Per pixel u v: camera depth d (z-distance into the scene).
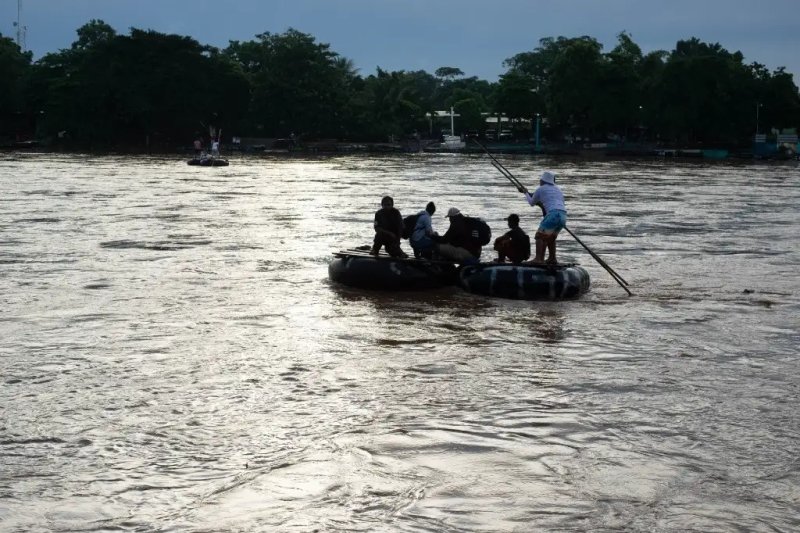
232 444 7.80
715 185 49.72
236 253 19.81
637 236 24.66
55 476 7.09
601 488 6.95
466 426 8.32
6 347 11.10
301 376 9.94
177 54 110.88
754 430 8.32
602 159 93.62
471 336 12.04
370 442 7.87
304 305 13.99
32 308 13.53
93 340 11.52
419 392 9.38
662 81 105.94
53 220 26.47
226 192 39.72
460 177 56.44
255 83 119.31
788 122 106.81
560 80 112.75
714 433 8.23
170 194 37.97
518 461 7.48
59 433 8.04
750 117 105.25
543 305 14.28
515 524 6.32
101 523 6.29
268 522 6.32
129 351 10.96
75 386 9.46
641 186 48.44
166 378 9.79
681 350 11.45
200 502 6.64
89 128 109.31
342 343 11.52
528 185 47.62
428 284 15.23
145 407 8.78
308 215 28.95
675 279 17.30
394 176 57.03
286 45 119.06
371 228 25.14
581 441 7.97
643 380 9.98
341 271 15.60
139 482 6.99
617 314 13.68
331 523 6.31
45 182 45.47
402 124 128.25
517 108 123.12
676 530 6.25
